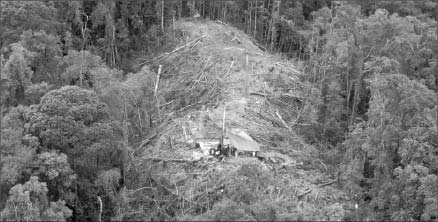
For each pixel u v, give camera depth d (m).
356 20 52.88
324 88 49.91
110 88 41.72
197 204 38.34
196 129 45.28
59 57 45.75
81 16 56.41
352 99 50.88
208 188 39.00
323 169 43.03
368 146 39.22
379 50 48.84
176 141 44.34
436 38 52.47
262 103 49.12
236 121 45.94
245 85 50.91
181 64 55.81
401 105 39.75
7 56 44.72
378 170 39.47
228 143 42.44
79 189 38.03
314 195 38.91
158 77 53.09
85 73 45.28
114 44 57.34
